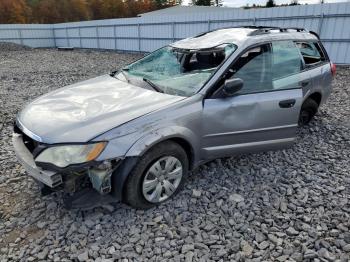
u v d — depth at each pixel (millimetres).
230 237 2498
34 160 2381
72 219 2645
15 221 2645
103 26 24203
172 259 2262
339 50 12211
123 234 2492
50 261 2234
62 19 53969
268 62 3346
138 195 2621
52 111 2686
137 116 2527
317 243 2430
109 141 2348
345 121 5359
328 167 3715
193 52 3375
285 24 13508
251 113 3098
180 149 2773
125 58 18469
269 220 2697
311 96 4582
